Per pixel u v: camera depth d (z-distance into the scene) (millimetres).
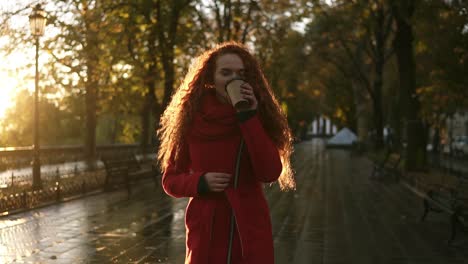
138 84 19344
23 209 12086
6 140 41594
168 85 18953
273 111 2768
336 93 55312
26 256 7680
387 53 39719
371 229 10383
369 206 13734
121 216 11656
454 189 10711
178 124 2693
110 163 16391
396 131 37312
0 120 40188
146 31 18625
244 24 22891
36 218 11156
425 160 21734
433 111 30047
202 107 2666
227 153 2576
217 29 21609
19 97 39562
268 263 2541
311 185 19531
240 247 2562
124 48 18594
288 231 10086
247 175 2607
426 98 25203
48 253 7895
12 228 9938
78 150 35812
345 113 64438
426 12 18922
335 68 48031
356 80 47344
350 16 29141
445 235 9820
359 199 15242
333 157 42531
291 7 23875
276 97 2928
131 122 49094
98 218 11336
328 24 32531
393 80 45875
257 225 2572
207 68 2717
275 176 2531
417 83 32281
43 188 15219
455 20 18453
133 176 16281
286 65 35750
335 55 43125
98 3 18047
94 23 17719
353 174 24984
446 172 22047
